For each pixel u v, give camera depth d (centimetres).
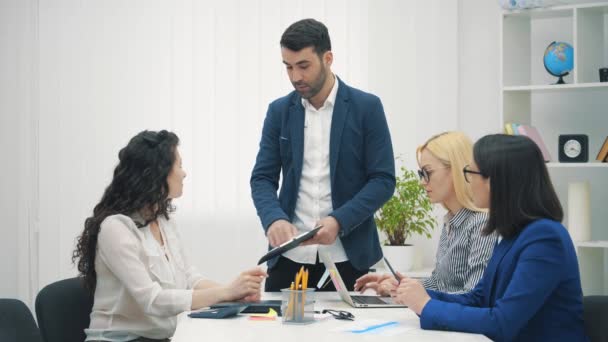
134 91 434
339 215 242
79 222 437
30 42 437
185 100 432
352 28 423
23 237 439
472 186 190
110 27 435
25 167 439
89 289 235
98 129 436
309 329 185
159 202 241
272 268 267
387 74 421
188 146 432
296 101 267
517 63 389
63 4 435
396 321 198
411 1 419
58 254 437
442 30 416
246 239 431
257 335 177
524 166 183
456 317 181
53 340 223
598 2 396
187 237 432
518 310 175
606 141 366
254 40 430
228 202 431
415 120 420
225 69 431
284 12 427
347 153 260
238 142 430
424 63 418
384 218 389
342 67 424
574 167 401
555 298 181
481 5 418
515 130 376
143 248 233
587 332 187
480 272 218
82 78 436
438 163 228
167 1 432
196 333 179
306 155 264
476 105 420
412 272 381
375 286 240
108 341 225
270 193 265
